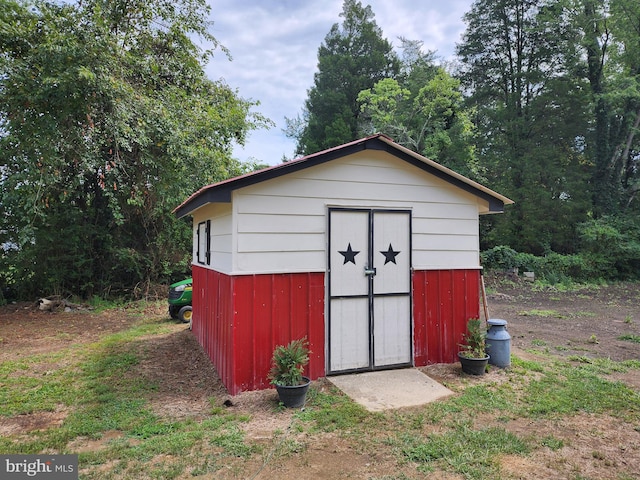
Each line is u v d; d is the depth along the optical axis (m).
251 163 14.56
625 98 19.75
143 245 13.30
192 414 4.16
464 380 5.02
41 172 8.40
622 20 20.30
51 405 4.45
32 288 11.99
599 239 19.05
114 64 8.38
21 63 7.70
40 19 8.02
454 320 5.77
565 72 22.94
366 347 5.25
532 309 11.82
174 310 9.81
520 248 21.39
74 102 7.98
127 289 12.84
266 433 3.62
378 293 5.32
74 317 10.35
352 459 3.20
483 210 6.47
